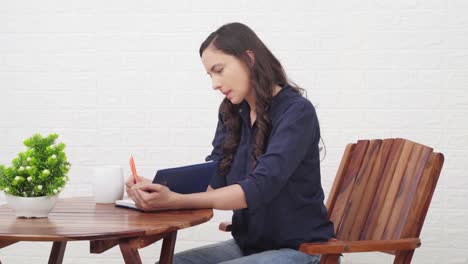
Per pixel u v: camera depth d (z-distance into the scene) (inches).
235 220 75.8
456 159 110.0
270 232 70.0
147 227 55.2
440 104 110.0
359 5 110.7
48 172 61.6
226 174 77.0
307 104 70.2
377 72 110.6
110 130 115.3
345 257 111.7
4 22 115.6
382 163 77.0
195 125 114.0
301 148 68.2
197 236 114.2
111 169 73.9
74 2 115.1
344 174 83.1
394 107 110.5
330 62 111.2
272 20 112.0
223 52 70.3
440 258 110.6
